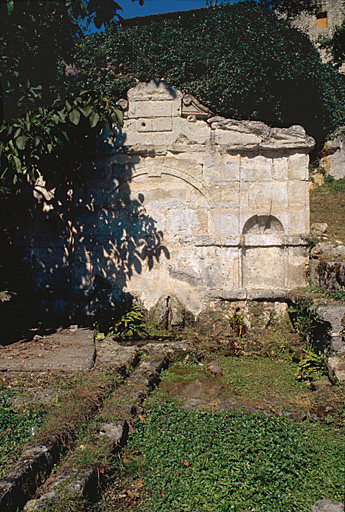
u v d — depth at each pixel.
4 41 7.73
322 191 13.39
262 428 4.98
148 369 6.89
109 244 9.75
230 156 9.43
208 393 6.35
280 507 3.84
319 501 3.65
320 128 14.38
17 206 10.16
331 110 14.40
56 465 4.20
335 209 11.90
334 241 9.53
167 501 4.00
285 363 7.74
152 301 9.59
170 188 9.62
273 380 6.81
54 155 8.42
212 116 9.48
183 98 9.52
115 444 4.56
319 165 14.37
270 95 12.98
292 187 9.34
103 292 9.68
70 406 5.04
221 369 7.41
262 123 9.27
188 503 3.95
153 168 9.62
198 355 8.10
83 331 8.66
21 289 9.73
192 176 9.53
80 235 9.79
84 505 3.69
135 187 9.70
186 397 6.15
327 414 5.14
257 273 9.49
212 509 3.86
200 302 9.43
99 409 5.27
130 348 7.84
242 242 9.38
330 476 4.16
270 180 9.39
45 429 4.54
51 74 9.62
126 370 6.89
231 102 12.88
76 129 8.91
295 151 9.34
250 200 9.41
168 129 9.55
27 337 8.04
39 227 10.08
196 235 9.51
